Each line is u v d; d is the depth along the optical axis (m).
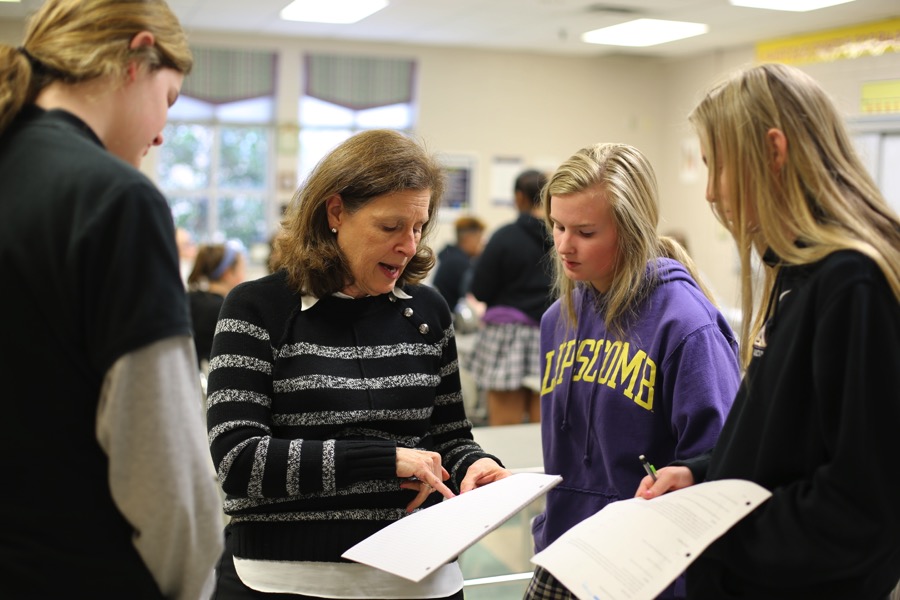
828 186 1.04
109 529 1.01
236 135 8.04
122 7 1.01
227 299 1.38
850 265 0.98
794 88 1.06
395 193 1.33
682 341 1.41
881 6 4.56
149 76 1.05
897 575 1.06
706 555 1.10
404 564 1.15
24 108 1.02
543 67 8.51
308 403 1.33
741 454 1.10
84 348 0.97
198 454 1.03
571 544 1.13
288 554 1.33
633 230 1.44
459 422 1.54
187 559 1.04
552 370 1.64
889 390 0.96
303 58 7.91
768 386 1.06
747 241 1.10
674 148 8.65
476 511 1.26
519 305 4.16
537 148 8.59
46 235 0.95
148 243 0.97
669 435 1.45
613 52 8.24
